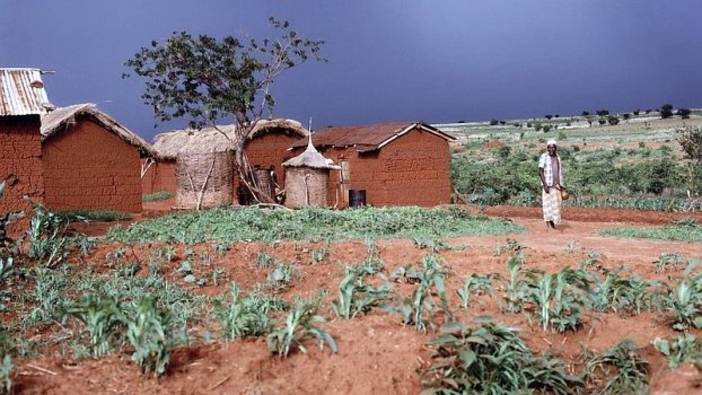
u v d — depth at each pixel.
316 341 6.35
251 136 31.03
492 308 7.66
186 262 10.45
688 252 13.45
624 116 125.56
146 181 38.03
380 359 6.16
